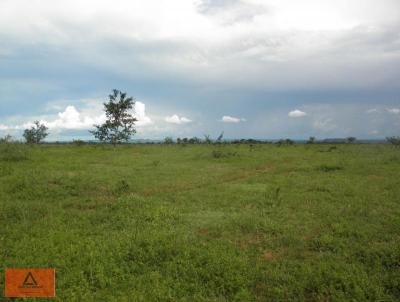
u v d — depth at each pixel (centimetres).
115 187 1667
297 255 911
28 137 5156
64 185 1622
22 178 1680
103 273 768
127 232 1021
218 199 1484
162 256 855
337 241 975
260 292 734
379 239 1002
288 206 1375
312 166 2444
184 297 690
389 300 682
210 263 813
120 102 4562
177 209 1298
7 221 1102
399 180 1867
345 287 723
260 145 5766
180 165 2644
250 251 929
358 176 2044
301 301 696
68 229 1043
